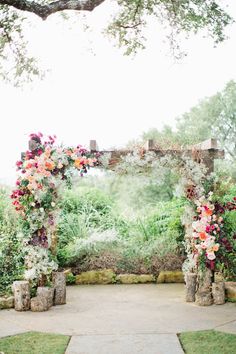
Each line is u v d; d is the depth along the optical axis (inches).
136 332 183.9
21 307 223.1
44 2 198.4
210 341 169.6
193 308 228.2
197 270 247.9
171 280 308.7
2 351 159.6
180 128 738.8
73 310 226.1
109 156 249.1
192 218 256.2
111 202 411.8
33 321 203.0
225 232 248.7
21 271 261.3
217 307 229.0
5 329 189.5
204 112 740.0
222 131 732.7
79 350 161.0
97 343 169.3
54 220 242.1
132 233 348.5
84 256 322.0
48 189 239.5
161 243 323.9
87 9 162.4
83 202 391.5
